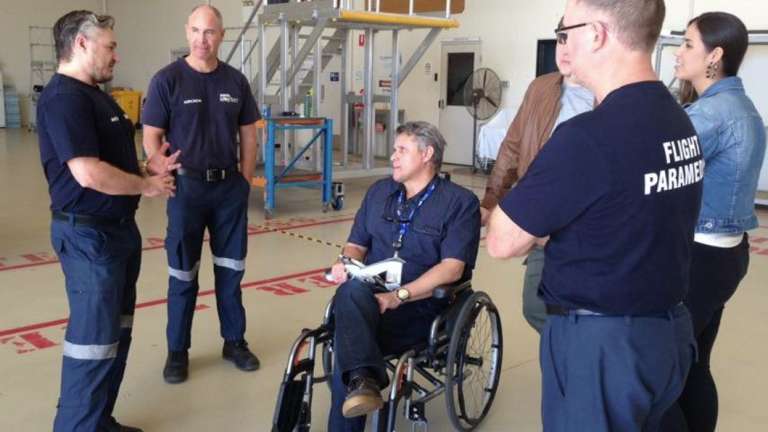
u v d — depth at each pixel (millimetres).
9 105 17062
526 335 4188
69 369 2533
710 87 2285
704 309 2297
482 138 10570
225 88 3404
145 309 4445
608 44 1535
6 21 17109
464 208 2830
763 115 8922
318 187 8758
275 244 6359
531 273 2709
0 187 8805
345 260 2787
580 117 1523
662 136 1516
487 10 11508
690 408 2459
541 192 1509
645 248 1516
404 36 12867
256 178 7605
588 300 1564
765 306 4848
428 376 2910
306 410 2643
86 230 2490
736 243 2303
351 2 8547
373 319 2562
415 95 12812
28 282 4980
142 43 18078
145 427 2963
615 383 1562
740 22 2229
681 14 9484
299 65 8211
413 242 2850
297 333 4105
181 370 3416
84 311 2506
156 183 2646
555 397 1663
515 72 11289
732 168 2203
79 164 2377
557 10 10641
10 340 3896
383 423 2541
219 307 3619
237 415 3100
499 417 3166
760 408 3303
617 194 1476
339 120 13742
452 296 2834
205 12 3289
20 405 3131
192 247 3418
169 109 3285
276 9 8320
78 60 2463
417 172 2846
